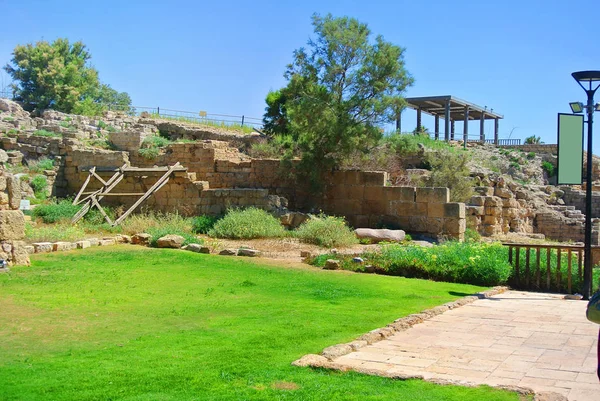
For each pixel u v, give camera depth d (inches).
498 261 569.0
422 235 922.1
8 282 461.1
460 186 1138.7
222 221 885.8
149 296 430.3
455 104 2118.6
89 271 533.6
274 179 1046.4
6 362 261.9
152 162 1137.4
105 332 320.2
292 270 586.2
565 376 253.1
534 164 1814.7
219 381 240.2
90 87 1966.0
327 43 1023.0
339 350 285.6
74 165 1147.3
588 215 506.3
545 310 421.7
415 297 455.2
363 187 975.0
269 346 293.7
